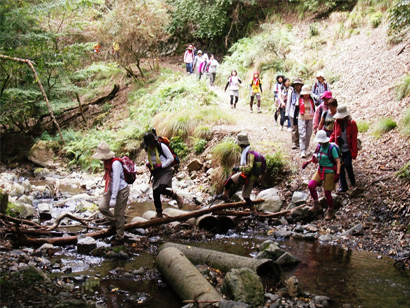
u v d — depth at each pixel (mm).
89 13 20859
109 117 19625
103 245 7273
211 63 19766
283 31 20484
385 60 14711
